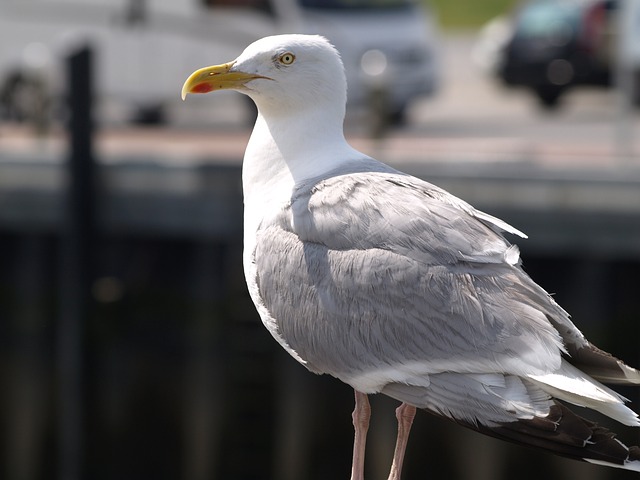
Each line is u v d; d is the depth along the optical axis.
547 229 13.68
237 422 14.67
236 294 14.81
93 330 15.03
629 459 5.30
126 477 15.00
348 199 6.21
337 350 6.14
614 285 14.11
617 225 13.48
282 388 14.58
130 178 14.84
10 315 16.06
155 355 15.24
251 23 19.78
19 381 15.84
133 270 15.40
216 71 6.66
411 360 5.93
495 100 25.53
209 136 19.39
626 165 14.66
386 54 19.50
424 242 5.97
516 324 5.75
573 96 26.27
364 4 19.73
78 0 20.58
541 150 16.61
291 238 6.35
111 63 20.66
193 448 14.82
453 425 13.22
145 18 20.39
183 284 15.35
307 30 19.38
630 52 16.77
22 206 15.24
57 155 15.13
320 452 14.07
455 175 13.83
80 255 14.80
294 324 6.30
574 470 12.87
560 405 5.51
